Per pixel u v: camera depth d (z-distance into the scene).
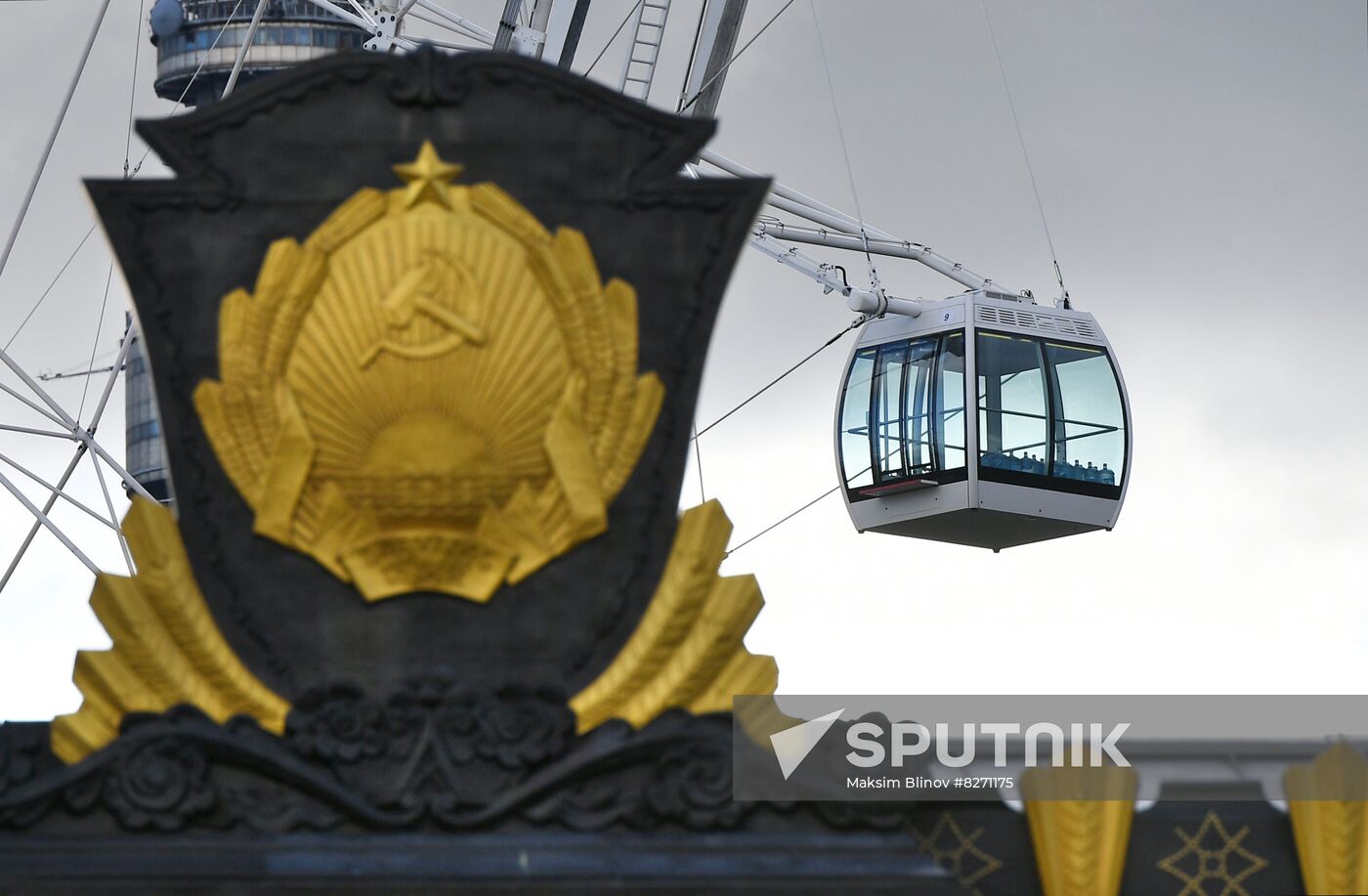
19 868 21.17
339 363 22.56
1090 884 22.62
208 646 22.28
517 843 21.66
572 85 23.28
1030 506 68.00
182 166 23.03
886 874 21.61
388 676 22.39
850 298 68.12
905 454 69.25
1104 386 69.00
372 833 21.72
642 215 23.16
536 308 22.72
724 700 22.30
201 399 22.72
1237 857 23.06
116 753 21.75
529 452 22.62
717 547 22.67
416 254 22.66
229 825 21.73
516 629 22.55
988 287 69.44
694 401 22.92
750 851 21.70
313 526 22.59
